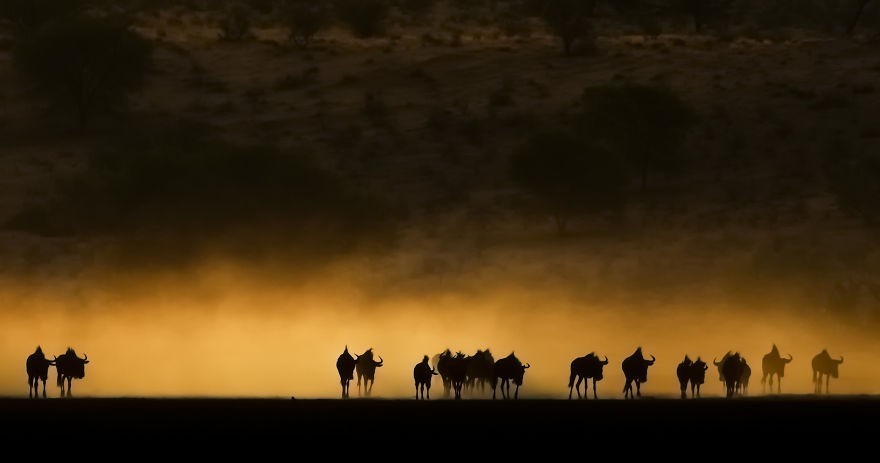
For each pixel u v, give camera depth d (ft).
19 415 330.34
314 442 285.23
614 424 318.24
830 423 318.65
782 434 297.94
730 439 290.76
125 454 267.80
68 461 258.78
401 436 295.89
